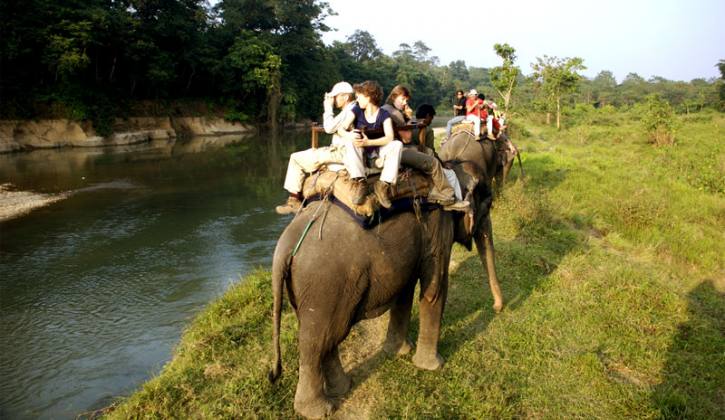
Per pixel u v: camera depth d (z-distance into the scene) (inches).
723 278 263.9
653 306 214.1
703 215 373.7
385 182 127.8
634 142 876.6
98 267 333.7
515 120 1359.5
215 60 1577.3
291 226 132.6
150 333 238.1
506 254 272.2
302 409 139.4
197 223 447.5
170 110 1494.8
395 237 135.9
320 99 2226.9
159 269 327.3
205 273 318.0
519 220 324.8
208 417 143.5
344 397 154.4
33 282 308.7
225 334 190.4
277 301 129.0
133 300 278.4
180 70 1584.6
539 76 1342.3
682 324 202.1
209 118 1663.4
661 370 170.6
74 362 214.5
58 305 274.1
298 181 142.6
